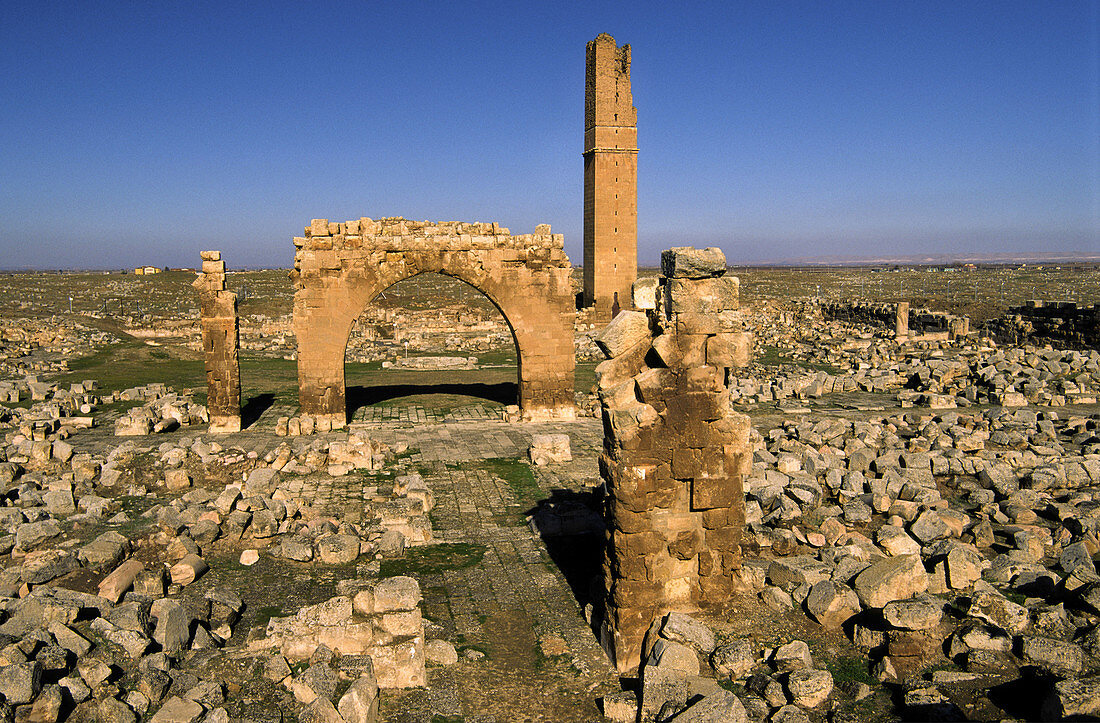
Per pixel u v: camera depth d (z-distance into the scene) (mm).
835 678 10516
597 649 12234
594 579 14180
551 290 30453
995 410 28234
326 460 23547
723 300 11602
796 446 22688
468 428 29641
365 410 33125
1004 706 9523
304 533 16719
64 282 154000
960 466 20078
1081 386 32594
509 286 30172
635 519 11508
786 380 36531
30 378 37312
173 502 19109
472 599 14234
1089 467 19281
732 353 11609
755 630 11680
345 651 11195
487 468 23641
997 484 18641
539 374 30891
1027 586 12859
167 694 10477
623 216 62469
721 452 11797
